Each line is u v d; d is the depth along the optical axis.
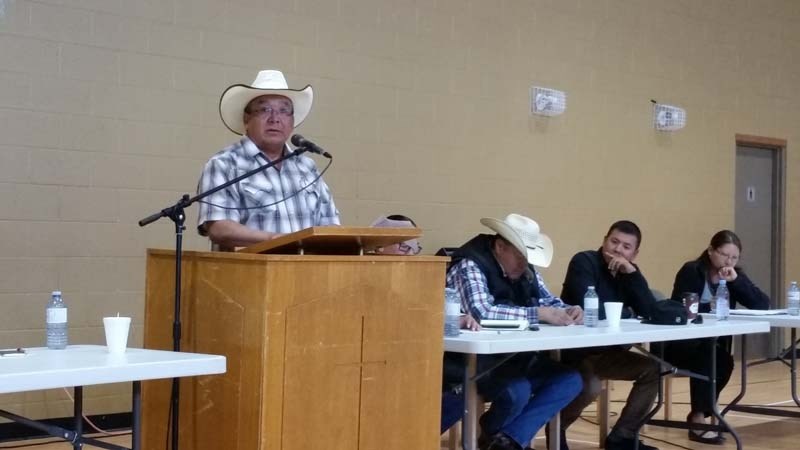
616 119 7.31
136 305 5.00
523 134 6.71
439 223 6.24
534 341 3.24
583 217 7.09
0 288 4.57
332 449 2.51
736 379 7.31
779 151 8.68
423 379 2.69
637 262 7.48
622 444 4.51
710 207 8.02
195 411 2.65
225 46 5.28
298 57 5.58
